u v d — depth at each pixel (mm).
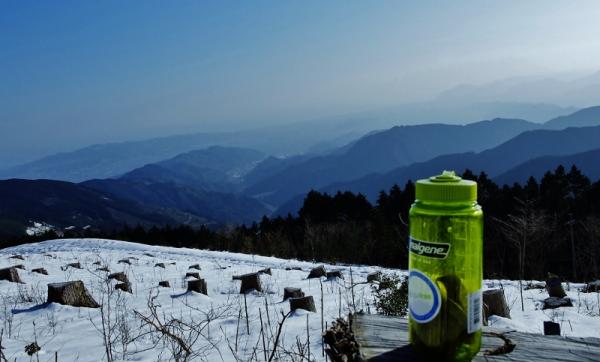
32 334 6695
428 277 1347
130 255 22859
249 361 4848
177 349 5352
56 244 29500
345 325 1746
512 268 27328
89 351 5711
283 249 34469
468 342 1340
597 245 26625
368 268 18672
